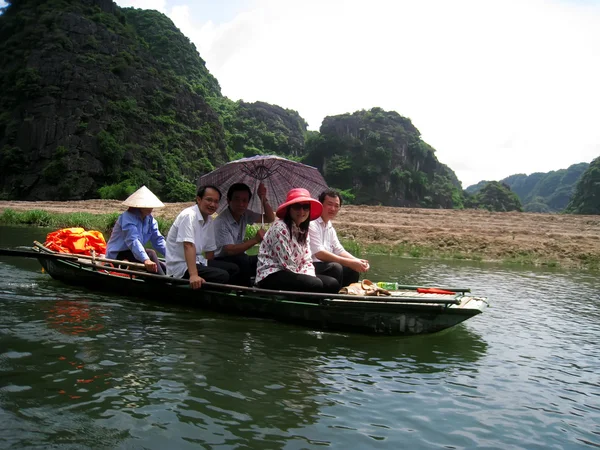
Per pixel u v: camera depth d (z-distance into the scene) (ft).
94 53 211.20
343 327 17.74
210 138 240.12
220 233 20.99
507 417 11.57
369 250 49.26
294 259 18.51
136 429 10.28
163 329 17.16
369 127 333.83
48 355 14.08
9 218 64.08
